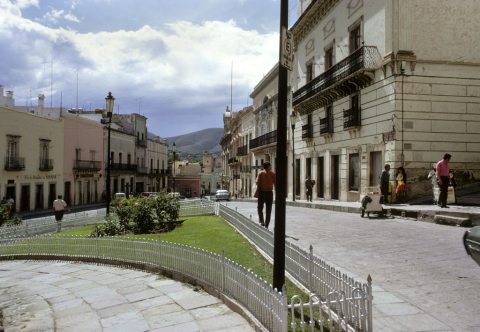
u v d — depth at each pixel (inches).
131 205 567.2
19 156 1177.4
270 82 1364.4
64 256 413.1
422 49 586.6
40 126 1290.6
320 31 904.3
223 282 227.0
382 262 253.3
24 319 218.1
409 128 580.1
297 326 159.0
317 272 190.5
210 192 3358.8
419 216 433.1
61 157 1423.5
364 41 679.7
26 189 1226.0
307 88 939.3
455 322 157.5
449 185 488.1
